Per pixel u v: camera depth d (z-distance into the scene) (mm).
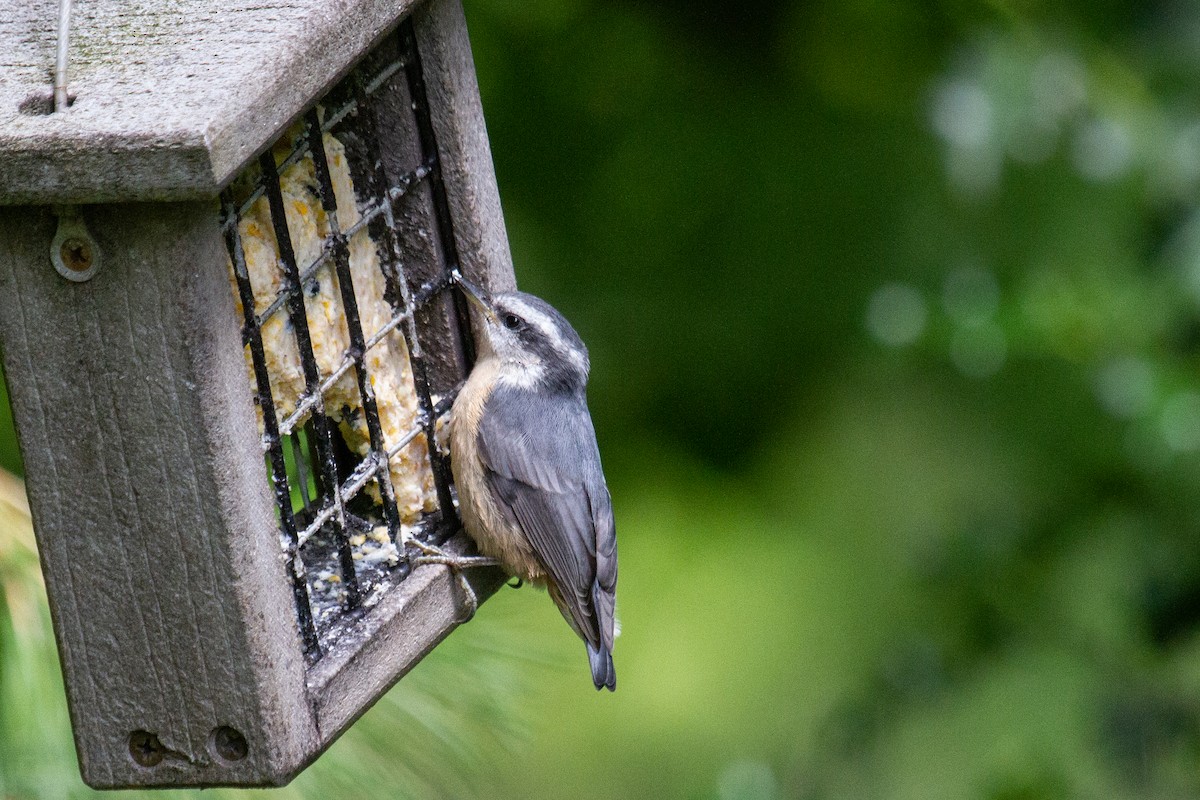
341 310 6965
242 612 5734
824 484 12484
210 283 5535
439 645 7516
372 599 6891
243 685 5809
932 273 12219
